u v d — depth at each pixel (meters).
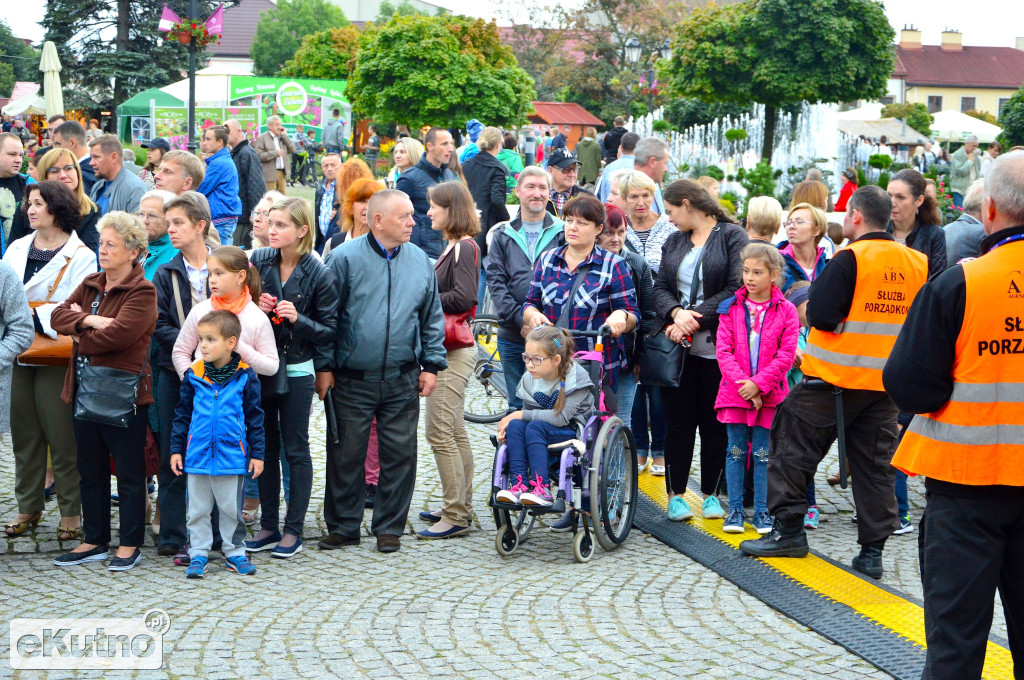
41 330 6.42
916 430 3.79
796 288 7.17
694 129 36.72
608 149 18.36
